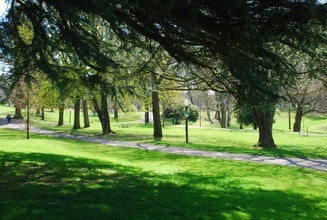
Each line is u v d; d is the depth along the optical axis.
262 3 6.65
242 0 6.47
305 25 6.86
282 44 8.01
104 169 14.61
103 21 9.21
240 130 52.81
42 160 15.70
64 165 14.70
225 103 62.56
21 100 28.09
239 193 12.23
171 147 28.05
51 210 8.10
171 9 6.72
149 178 13.63
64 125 57.00
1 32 7.44
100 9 6.10
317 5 6.38
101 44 8.98
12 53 7.40
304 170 18.98
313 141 36.09
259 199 11.52
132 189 10.91
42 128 48.09
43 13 7.66
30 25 9.12
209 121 77.56
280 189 14.12
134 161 20.75
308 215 10.27
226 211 9.44
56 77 7.15
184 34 7.74
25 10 7.66
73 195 9.56
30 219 7.51
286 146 30.77
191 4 6.81
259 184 14.89
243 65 7.49
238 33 7.14
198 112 75.81
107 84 9.20
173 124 67.06
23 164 14.46
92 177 12.64
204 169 18.55
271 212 9.98
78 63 9.11
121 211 8.35
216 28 7.23
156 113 36.75
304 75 8.99
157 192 10.79
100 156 21.75
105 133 41.31
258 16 6.89
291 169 19.17
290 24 6.89
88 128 50.56
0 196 9.16
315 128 65.19
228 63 7.78
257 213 9.66
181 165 19.80
